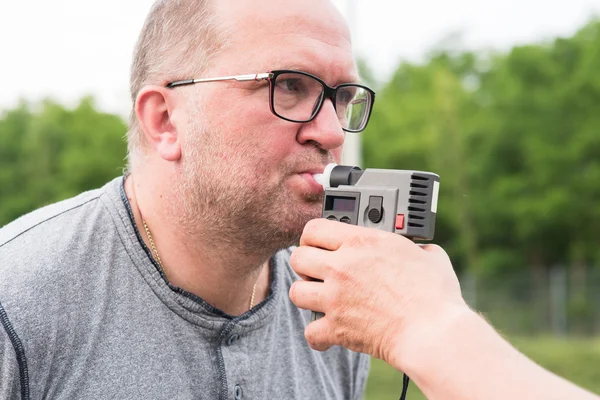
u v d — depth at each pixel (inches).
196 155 68.9
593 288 808.3
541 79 1238.3
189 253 72.3
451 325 54.0
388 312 56.8
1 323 62.4
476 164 1300.4
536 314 818.8
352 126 75.2
